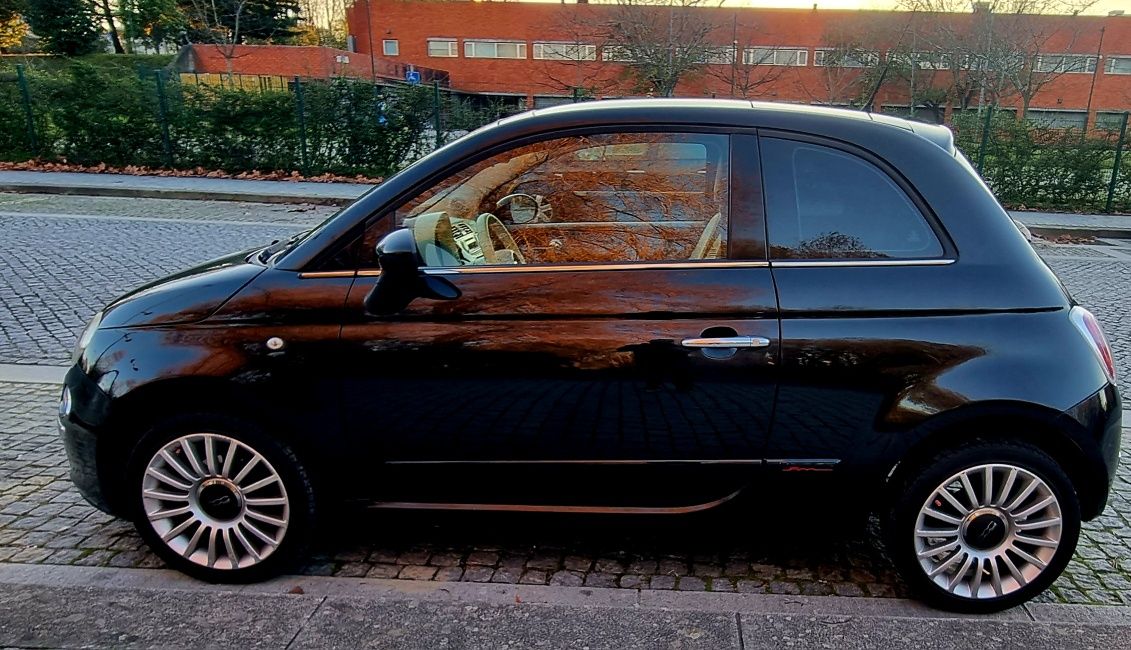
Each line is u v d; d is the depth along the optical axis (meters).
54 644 2.58
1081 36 37.97
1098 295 8.40
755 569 3.14
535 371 2.74
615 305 2.71
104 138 16.86
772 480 2.82
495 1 46.41
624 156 2.86
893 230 2.75
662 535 3.39
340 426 2.84
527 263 2.83
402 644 2.60
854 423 2.73
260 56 43.22
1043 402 2.63
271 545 2.93
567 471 2.86
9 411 4.65
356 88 16.75
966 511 2.77
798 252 2.74
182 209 12.99
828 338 2.68
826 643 2.63
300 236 3.39
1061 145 15.68
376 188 2.91
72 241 9.65
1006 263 2.71
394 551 3.22
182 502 2.92
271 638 2.62
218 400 2.84
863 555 3.26
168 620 2.70
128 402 2.81
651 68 22.78
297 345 2.78
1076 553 3.31
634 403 2.75
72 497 3.63
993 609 2.82
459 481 2.91
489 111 17.45
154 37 51.41
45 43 50.44
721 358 2.69
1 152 17.36
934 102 28.58
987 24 26.80
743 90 25.92
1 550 3.17
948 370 2.66
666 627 2.70
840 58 29.62
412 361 2.76
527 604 2.84
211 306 2.83
